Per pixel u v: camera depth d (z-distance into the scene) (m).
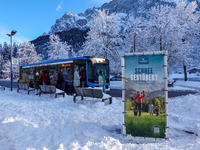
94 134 4.04
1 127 4.56
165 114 3.87
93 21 28.53
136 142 3.85
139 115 4.04
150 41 26.34
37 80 12.57
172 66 28.42
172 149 3.35
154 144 3.70
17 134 4.15
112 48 27.31
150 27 25.75
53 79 11.23
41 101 9.40
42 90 11.46
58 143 3.59
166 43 24.64
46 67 16.41
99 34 28.14
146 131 3.98
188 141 3.83
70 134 4.11
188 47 26.41
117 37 28.23
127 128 4.12
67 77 13.78
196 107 6.63
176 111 6.75
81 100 9.20
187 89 16.97
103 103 7.70
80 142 3.77
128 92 4.13
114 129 4.68
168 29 24.61
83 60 13.06
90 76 12.96
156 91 3.94
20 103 8.84
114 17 28.30
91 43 26.41
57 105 8.21
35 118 5.82
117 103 8.49
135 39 29.06
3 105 8.49
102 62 13.77
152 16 26.19
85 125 4.74
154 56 3.97
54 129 4.50
